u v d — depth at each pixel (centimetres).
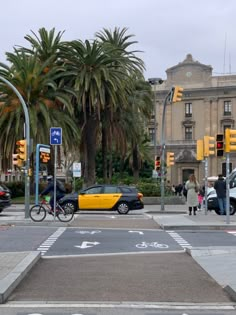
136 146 5428
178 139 9406
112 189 3097
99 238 1780
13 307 824
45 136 4103
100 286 988
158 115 9500
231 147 2173
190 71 9331
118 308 824
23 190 5009
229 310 820
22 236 1800
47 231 1988
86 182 4575
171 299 891
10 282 931
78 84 4122
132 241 1709
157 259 1334
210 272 1120
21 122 4091
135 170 5672
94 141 4559
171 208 3869
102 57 4216
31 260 1193
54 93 4212
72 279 1054
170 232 1998
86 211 3322
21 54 4406
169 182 8825
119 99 4341
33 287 976
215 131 9125
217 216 2656
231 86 8994
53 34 4478
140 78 4853
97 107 4253
